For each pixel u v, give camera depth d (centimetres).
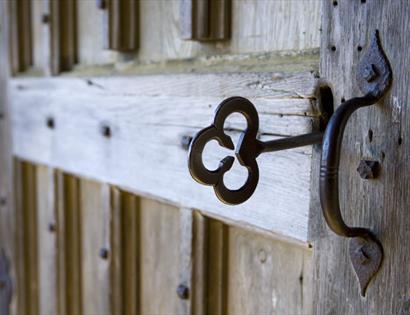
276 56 73
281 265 75
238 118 74
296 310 73
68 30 113
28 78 126
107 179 101
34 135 125
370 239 62
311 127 66
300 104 67
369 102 60
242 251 80
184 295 86
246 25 77
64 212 117
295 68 69
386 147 60
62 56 115
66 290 119
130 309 101
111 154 99
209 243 83
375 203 61
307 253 71
